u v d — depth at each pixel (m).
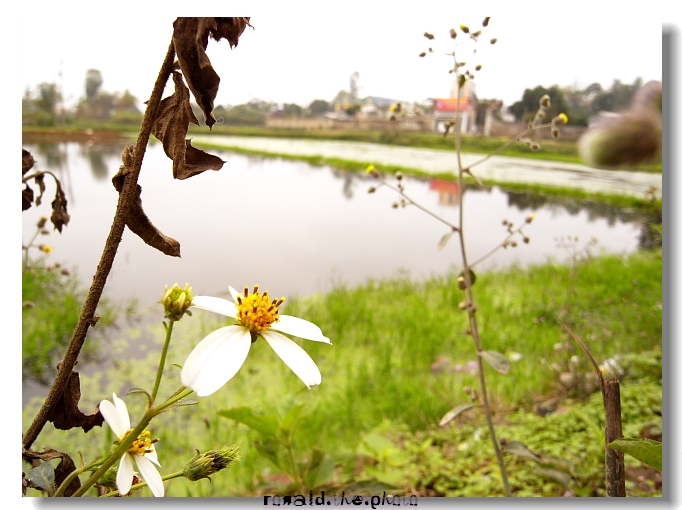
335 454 0.46
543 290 0.88
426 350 0.69
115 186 0.12
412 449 0.47
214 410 0.54
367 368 0.65
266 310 0.13
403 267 1.04
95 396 0.56
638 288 0.86
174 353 0.67
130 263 0.83
